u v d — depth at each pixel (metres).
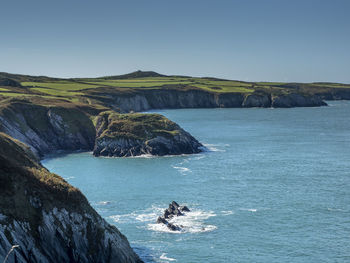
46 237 56.00
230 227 77.50
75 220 59.22
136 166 134.75
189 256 66.12
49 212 57.78
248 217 82.56
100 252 58.88
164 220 80.00
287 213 84.62
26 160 68.62
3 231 52.25
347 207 87.88
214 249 68.50
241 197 96.00
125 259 60.50
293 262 63.78
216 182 110.44
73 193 61.72
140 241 71.81
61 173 126.06
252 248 68.69
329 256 65.50
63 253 56.75
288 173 119.69
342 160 138.50
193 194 99.19
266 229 76.56
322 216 82.75
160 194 99.81
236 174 119.31
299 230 75.75
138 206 90.75
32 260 53.56
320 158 142.38
